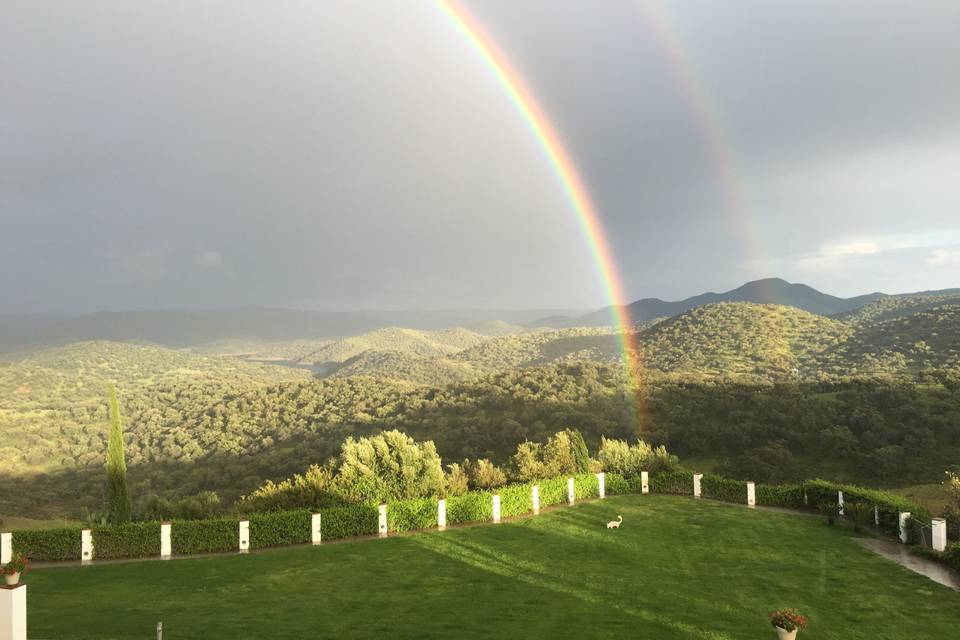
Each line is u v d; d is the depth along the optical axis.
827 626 13.08
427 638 11.88
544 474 30.92
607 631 12.43
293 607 13.95
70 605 14.12
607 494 30.25
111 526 19.16
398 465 26.83
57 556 18.67
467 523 23.75
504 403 80.38
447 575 16.83
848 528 22.78
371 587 15.68
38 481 87.94
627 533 22.12
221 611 13.59
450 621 12.95
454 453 66.69
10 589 10.10
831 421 54.56
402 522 22.48
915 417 51.59
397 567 17.66
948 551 17.73
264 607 13.94
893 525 21.50
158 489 75.06
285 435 89.88
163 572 17.23
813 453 52.09
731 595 15.15
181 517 22.98
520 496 25.59
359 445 27.20
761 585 16.02
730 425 58.75
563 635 12.16
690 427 60.44
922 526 19.45
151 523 19.44
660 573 17.14
